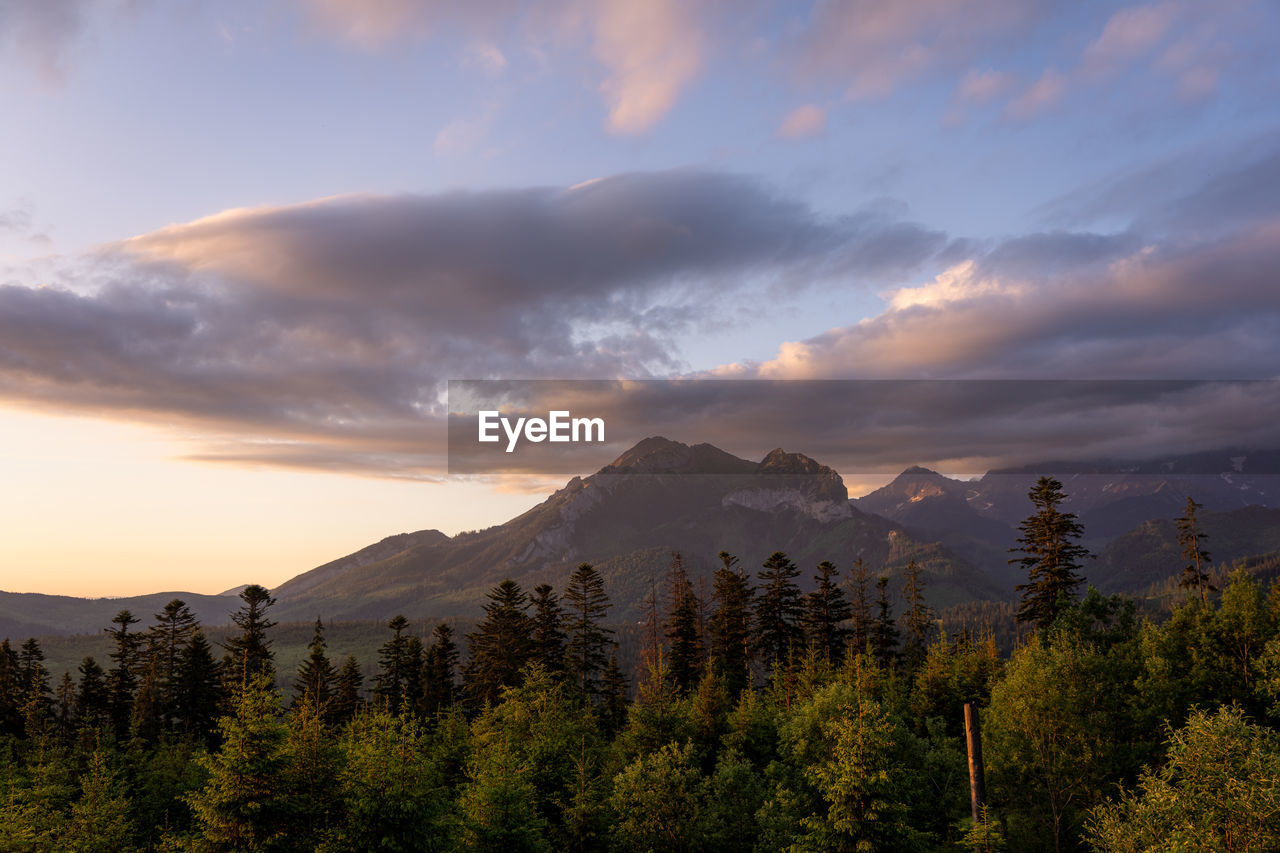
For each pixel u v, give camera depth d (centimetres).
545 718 5456
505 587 8788
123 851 4003
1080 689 4416
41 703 9250
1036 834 4159
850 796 3706
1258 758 2370
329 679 9469
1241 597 5309
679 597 9319
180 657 9512
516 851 3666
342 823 3425
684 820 4116
